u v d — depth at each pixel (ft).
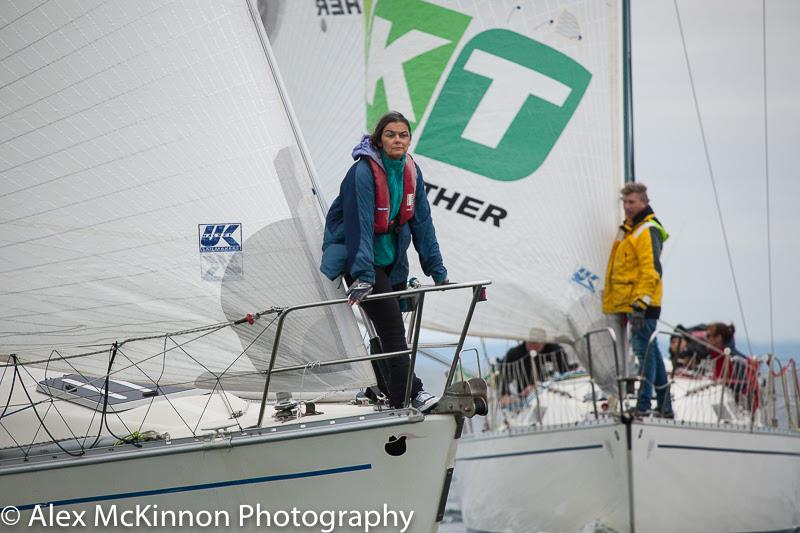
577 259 146.30
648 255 136.77
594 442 131.75
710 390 143.43
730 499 132.77
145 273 86.38
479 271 145.48
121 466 80.18
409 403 81.25
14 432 87.10
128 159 86.79
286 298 87.30
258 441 79.77
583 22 145.79
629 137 147.84
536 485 138.10
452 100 145.69
